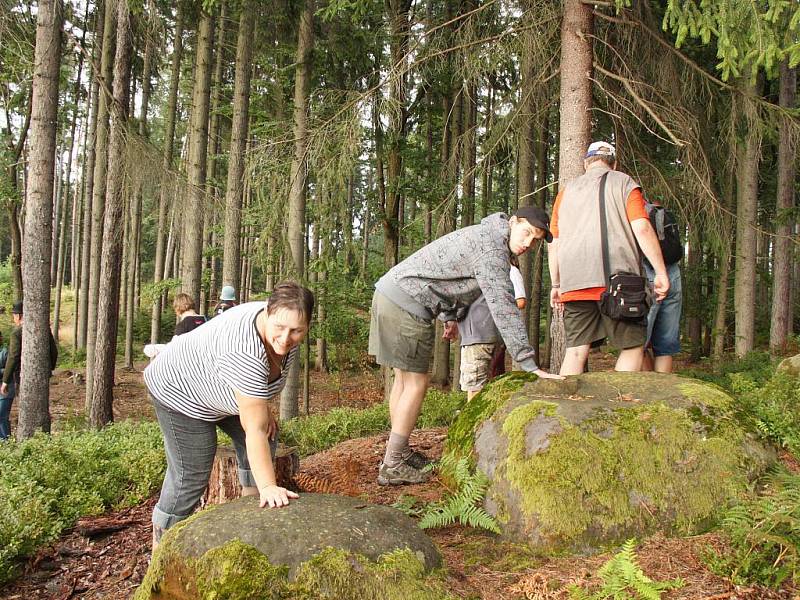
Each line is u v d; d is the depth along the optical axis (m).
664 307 4.52
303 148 7.77
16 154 12.87
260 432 2.58
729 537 2.54
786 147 11.69
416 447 4.81
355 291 12.23
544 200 13.38
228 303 8.39
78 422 9.31
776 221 12.37
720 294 13.73
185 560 2.30
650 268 4.40
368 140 9.94
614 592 2.24
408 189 11.84
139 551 3.97
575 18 6.43
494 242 3.44
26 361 7.85
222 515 2.47
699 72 7.17
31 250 7.86
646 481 2.78
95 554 3.99
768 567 2.34
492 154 8.62
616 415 2.98
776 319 13.36
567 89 6.45
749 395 4.88
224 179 16.73
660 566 2.45
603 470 2.79
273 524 2.35
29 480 4.66
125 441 6.16
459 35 7.71
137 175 9.02
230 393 2.68
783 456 3.47
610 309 3.74
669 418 2.96
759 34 4.84
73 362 19.67
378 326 3.65
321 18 10.95
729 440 2.93
